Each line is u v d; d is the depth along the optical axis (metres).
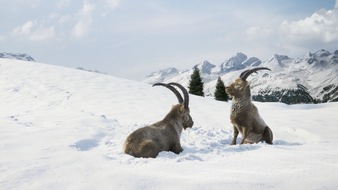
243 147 8.91
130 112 21.97
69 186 5.12
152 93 31.28
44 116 14.62
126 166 6.41
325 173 5.25
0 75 33.69
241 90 10.35
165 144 8.35
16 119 13.25
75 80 33.34
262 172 5.60
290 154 7.11
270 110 26.50
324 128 16.86
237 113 10.41
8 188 5.09
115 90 30.73
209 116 21.84
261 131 10.63
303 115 22.11
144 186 4.93
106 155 7.57
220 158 7.29
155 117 20.20
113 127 12.22
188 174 5.68
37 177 5.58
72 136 9.50
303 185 4.64
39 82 31.77
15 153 7.30
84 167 6.11
